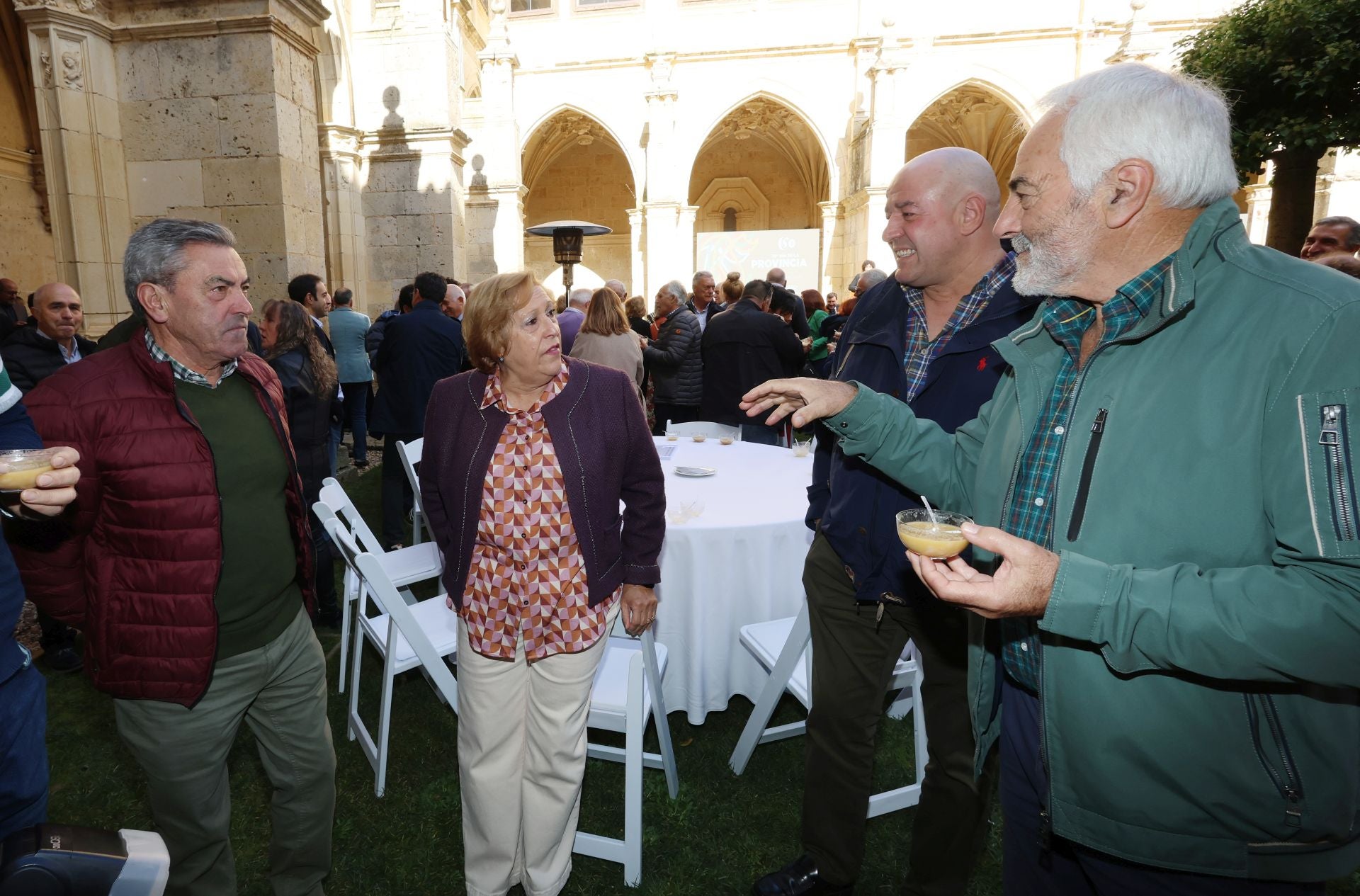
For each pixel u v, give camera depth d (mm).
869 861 2174
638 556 1889
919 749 2342
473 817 1837
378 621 2664
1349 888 2043
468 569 1746
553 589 1722
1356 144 3729
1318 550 780
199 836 1593
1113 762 977
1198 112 927
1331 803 917
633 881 2072
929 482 1424
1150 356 958
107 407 1427
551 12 20609
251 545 1579
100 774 2559
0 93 11258
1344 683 782
